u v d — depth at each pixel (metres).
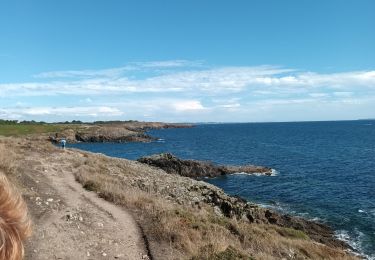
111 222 16.88
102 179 28.19
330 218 34.03
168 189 34.12
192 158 87.06
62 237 13.97
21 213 1.74
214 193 35.66
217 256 11.93
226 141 145.00
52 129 144.12
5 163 23.08
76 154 41.66
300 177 57.88
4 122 151.62
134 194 22.19
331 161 79.19
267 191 46.91
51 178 25.17
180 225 16.70
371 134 186.38
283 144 127.75
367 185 50.53
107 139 140.00
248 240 18.31
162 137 172.50
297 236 24.81
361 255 25.16
